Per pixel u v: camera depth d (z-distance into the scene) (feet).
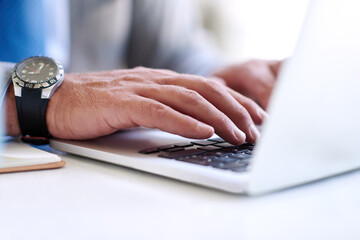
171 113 1.63
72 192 1.22
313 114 1.07
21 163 1.48
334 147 1.20
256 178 1.07
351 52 1.06
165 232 0.91
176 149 1.61
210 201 1.13
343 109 1.13
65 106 1.89
